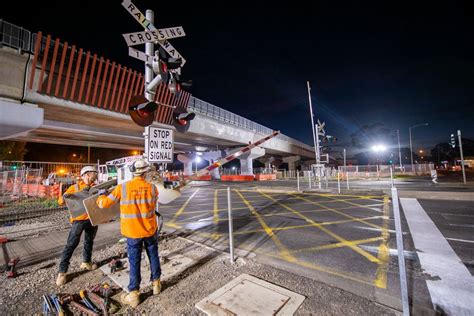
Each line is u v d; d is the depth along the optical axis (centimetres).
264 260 455
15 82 1095
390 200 1154
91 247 425
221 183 2992
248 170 4047
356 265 426
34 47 1132
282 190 1812
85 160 7319
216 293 331
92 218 362
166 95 1962
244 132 3744
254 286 347
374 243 545
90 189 417
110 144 3409
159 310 302
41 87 1181
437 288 341
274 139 4784
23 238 623
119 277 387
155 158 457
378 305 299
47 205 1145
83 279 389
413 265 421
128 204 325
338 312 285
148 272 404
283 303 303
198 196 1625
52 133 2291
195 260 452
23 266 443
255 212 961
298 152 6300
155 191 350
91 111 1470
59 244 567
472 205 970
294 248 523
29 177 1485
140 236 324
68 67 1280
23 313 302
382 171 4119
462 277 372
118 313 297
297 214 892
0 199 1354
